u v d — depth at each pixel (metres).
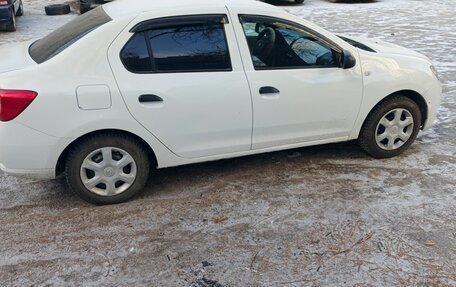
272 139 3.81
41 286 2.66
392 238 3.05
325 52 3.80
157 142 3.44
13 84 3.05
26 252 2.98
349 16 12.79
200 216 3.37
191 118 3.46
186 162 3.63
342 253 2.91
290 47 3.70
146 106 3.30
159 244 3.04
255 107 3.61
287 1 15.76
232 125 3.61
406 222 3.23
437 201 3.49
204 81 3.42
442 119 5.16
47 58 3.25
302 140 3.94
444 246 2.95
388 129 4.16
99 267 2.82
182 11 3.41
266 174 4.01
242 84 3.52
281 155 4.39
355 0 16.16
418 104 4.28
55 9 13.43
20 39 10.06
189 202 3.57
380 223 3.22
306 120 3.85
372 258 2.85
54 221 3.34
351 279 2.67
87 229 3.23
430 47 8.71
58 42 3.43
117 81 3.22
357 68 3.88
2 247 3.03
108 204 3.55
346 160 4.26
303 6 14.96
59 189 3.82
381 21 11.88
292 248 2.97
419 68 4.15
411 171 4.00
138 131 3.34
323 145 4.62
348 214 3.35
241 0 3.75
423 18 12.28
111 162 3.42
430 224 3.20
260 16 3.60
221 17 3.50
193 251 2.97
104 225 3.28
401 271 2.73
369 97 3.97
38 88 3.06
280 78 3.64
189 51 3.42
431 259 2.83
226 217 3.35
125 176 3.50
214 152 3.67
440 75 6.83
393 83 4.01
